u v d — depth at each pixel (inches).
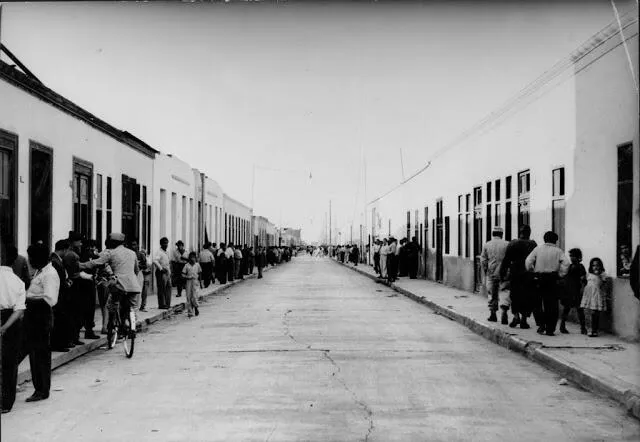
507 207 778.2
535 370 403.5
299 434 268.1
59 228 626.8
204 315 730.8
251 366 417.4
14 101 523.5
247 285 1307.8
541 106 649.6
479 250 915.4
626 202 479.2
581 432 271.7
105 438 264.8
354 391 344.8
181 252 908.0
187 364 426.0
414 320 674.8
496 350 481.4
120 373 397.7
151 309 734.5
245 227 2504.9
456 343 515.2
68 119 650.2
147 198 982.4
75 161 671.8
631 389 319.9
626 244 480.4
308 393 340.5
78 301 474.3
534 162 674.2
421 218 1387.8
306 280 1489.9
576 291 505.0
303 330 593.3
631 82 460.8
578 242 560.1
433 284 1160.2
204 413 301.6
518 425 281.9
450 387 355.3
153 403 321.1
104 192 773.3
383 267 1384.1
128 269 472.1
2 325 295.6
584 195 546.3
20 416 298.8
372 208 2357.3
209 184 1588.3
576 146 562.6
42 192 597.0
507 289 563.5
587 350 434.0
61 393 344.5
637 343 461.1
